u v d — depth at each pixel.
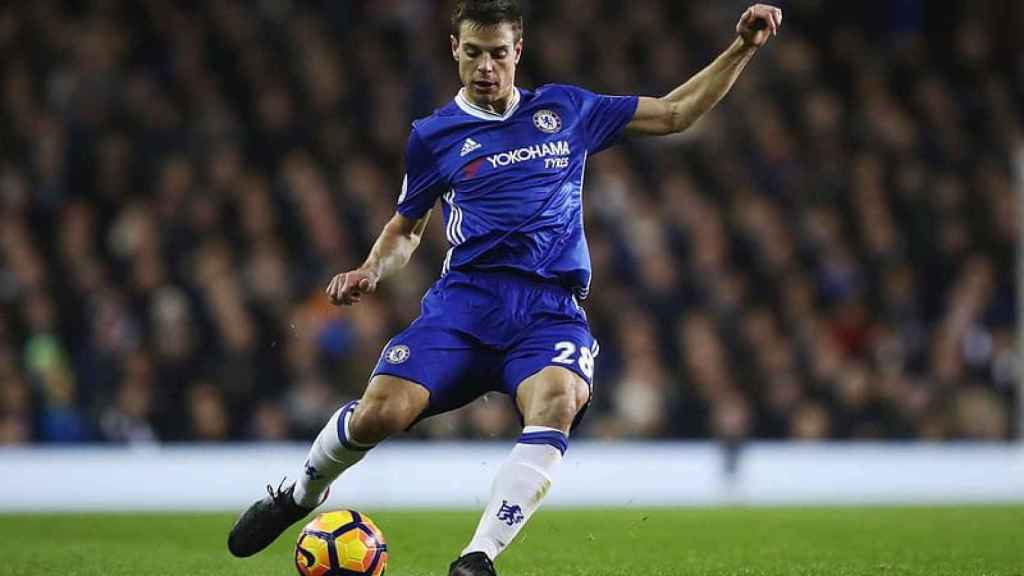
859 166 57.84
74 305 45.88
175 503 39.47
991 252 56.25
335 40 57.34
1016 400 51.72
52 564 21.56
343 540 17.09
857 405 48.91
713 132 57.19
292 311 46.28
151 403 43.69
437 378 17.08
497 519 16.14
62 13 55.25
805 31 62.88
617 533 27.33
